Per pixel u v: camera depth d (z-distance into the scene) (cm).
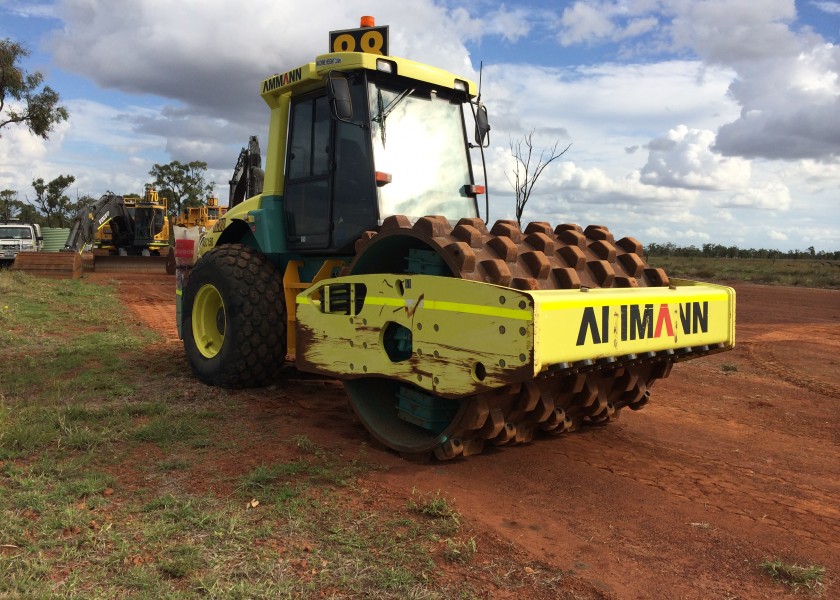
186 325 707
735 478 463
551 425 492
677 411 661
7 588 276
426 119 610
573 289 428
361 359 485
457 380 411
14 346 879
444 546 338
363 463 454
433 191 603
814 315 1698
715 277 3272
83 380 672
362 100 566
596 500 410
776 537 367
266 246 645
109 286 1997
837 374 898
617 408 551
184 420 537
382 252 498
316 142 618
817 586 313
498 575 312
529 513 387
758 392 769
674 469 475
